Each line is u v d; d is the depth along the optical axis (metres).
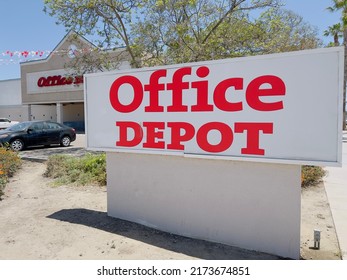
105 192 5.89
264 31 10.88
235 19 10.95
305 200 5.41
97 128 4.38
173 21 10.86
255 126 3.20
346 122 28.98
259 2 10.84
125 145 4.14
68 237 3.77
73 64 14.04
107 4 10.89
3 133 11.52
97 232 3.91
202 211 3.66
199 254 3.30
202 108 3.52
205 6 10.83
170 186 3.89
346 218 4.45
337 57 2.82
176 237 3.76
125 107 4.11
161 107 3.81
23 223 4.25
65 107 29.66
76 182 6.51
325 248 3.47
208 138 3.49
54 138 12.90
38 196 5.69
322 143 2.90
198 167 3.66
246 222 3.38
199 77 3.52
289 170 3.14
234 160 3.34
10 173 7.50
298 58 2.97
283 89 3.05
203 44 10.14
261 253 3.30
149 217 4.09
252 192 3.33
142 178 4.13
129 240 3.67
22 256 3.29
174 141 3.73
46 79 26.72
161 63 11.10
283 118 3.06
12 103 37.44
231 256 3.25
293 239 3.16
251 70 3.21
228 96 3.35
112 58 13.34
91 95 4.41
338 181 6.85
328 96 2.87
